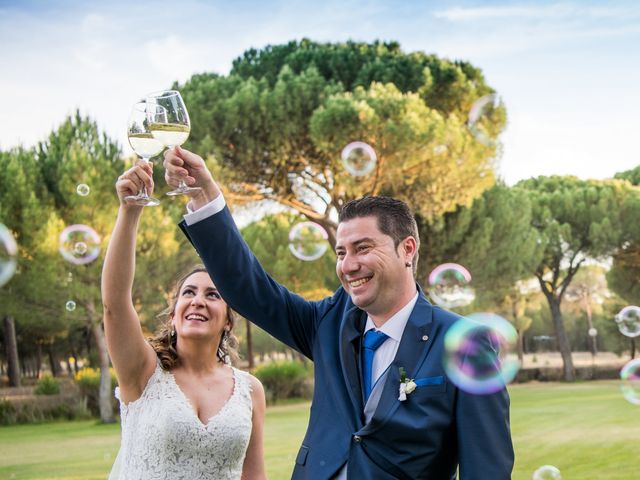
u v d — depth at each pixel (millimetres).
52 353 25469
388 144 13469
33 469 7555
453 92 16625
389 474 1823
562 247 23094
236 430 2482
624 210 22359
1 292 12281
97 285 12359
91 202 12188
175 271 12984
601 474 6266
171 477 2377
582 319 35938
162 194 13656
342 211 1986
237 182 14734
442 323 1948
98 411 14281
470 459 1808
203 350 2580
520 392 17297
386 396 1878
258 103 14297
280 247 17562
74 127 13430
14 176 12602
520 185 25562
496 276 18344
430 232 17062
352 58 17156
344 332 2025
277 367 16125
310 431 1994
